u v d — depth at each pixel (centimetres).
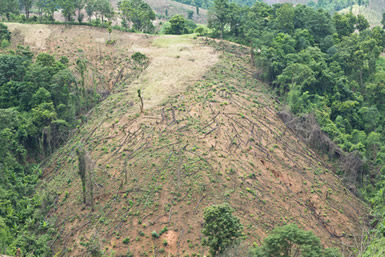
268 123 9206
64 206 7500
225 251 5728
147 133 8494
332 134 9300
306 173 8444
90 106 9888
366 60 12012
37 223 7256
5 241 6500
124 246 6744
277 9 12975
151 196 7319
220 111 9106
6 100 9325
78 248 6819
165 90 9794
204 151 8069
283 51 10844
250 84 10306
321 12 13262
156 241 6781
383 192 8306
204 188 7400
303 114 9462
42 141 8838
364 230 7700
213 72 10456
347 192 8431
